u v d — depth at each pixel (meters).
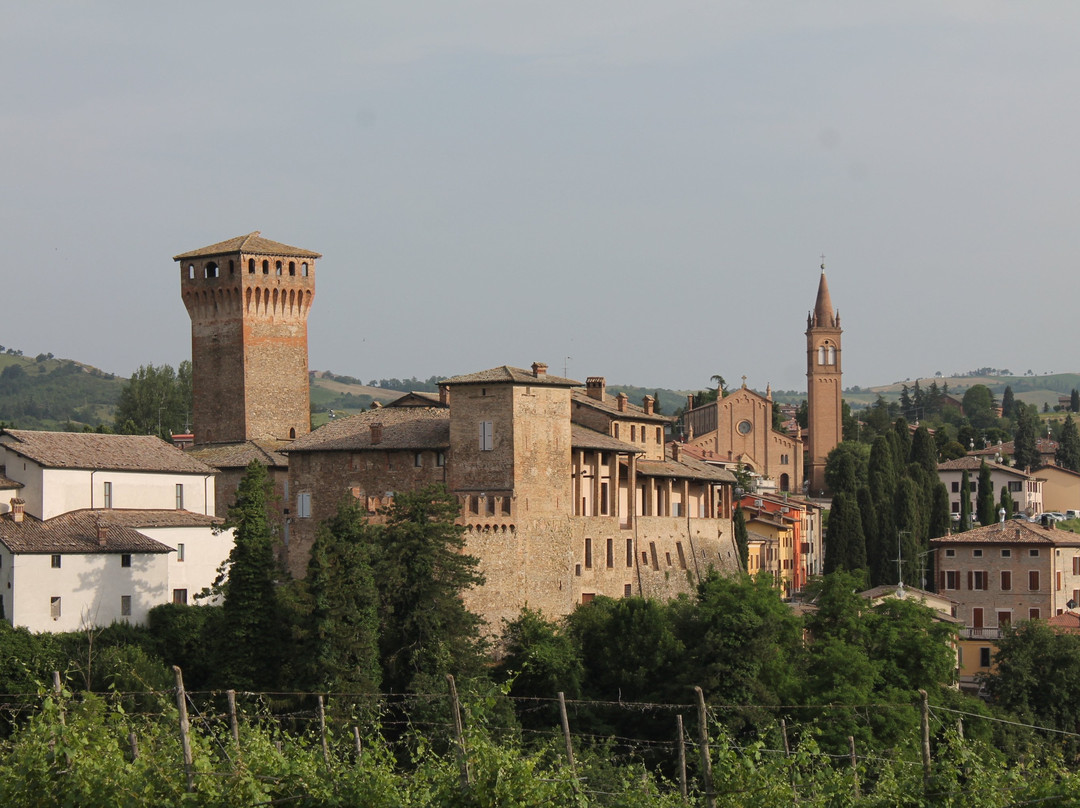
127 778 104.75
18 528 198.62
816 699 191.38
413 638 190.25
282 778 107.00
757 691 193.12
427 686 180.00
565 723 110.81
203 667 197.12
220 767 110.69
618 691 199.75
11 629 187.12
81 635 191.75
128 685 178.12
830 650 199.62
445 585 192.75
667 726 193.00
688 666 197.88
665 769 188.38
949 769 113.00
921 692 113.19
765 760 123.44
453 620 191.88
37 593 193.75
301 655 182.12
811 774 124.06
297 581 188.38
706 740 109.19
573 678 199.00
